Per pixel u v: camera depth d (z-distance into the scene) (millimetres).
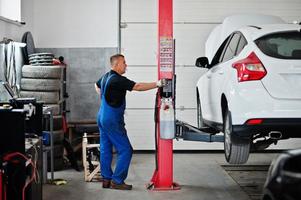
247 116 4480
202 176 6566
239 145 4828
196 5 8891
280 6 8898
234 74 4668
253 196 5375
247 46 4750
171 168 5773
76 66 8930
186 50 8930
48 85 7090
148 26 8930
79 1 8883
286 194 2207
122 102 5660
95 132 7922
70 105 8938
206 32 8922
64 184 6062
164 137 5648
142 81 8961
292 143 8805
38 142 4586
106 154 5836
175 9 8891
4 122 3842
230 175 6598
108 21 8938
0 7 7043
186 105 8953
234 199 5273
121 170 5766
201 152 8914
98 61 8938
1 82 5859
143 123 8953
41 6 8844
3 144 3857
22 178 3930
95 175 6344
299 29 4727
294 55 4543
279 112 4418
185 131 5781
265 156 8266
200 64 6301
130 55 8953
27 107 4711
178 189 5762
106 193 5586
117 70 5746
